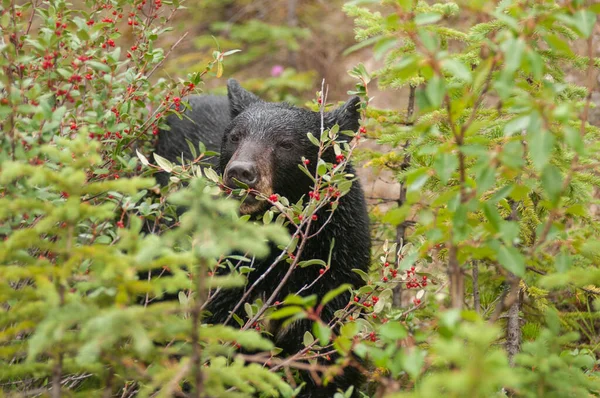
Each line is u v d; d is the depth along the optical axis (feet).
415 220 34.83
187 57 65.00
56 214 15.85
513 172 19.58
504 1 19.89
